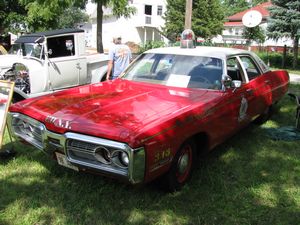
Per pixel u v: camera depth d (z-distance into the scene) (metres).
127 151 3.25
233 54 5.44
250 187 4.26
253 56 6.17
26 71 7.91
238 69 5.43
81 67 8.98
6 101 4.47
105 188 4.07
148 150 3.33
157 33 44.06
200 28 40.06
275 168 4.84
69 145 3.61
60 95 4.52
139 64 5.48
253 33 17.19
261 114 6.36
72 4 16.92
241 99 5.04
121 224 3.46
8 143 5.29
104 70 9.54
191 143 4.11
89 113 3.79
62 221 3.47
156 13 43.31
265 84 6.03
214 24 40.94
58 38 8.46
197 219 3.57
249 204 3.89
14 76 7.80
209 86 4.80
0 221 3.45
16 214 3.56
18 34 19.58
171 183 3.89
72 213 3.60
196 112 4.04
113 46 7.80
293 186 4.34
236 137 6.02
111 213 3.62
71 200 3.84
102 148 3.41
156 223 3.50
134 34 42.19
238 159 5.11
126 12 17.95
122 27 41.56
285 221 3.60
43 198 3.87
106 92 4.60
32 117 3.97
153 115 3.76
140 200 3.86
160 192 4.03
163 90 4.70
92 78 9.44
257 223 3.56
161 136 3.48
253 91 5.49
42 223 3.44
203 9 40.41
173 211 3.71
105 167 3.46
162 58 5.32
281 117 7.32
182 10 40.28
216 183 4.30
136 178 3.32
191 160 4.20
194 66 5.05
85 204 3.77
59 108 3.99
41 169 4.52
